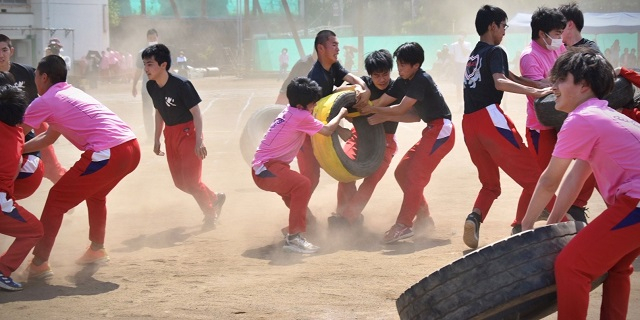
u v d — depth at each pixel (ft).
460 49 107.86
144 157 64.03
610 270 21.13
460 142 71.15
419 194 35.04
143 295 27.94
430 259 31.91
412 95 34.55
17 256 28.73
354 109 36.45
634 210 19.30
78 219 41.81
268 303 26.53
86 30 196.13
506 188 48.34
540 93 31.09
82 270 31.65
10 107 28.12
